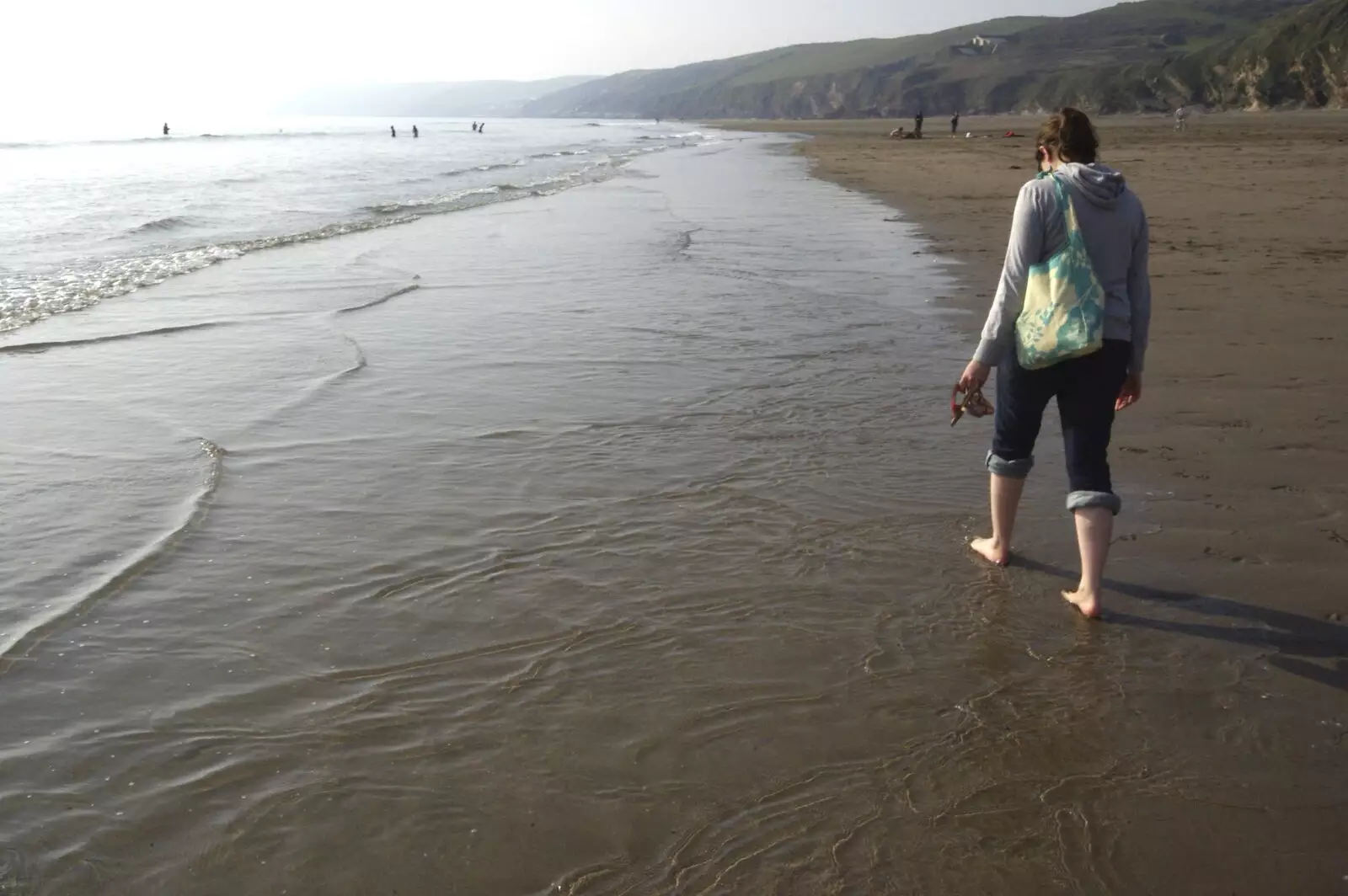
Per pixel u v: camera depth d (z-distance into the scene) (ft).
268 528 13.17
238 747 8.67
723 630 10.65
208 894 7.05
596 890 7.11
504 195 68.74
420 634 10.56
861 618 10.90
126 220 51.55
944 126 309.42
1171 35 589.73
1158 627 10.69
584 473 15.19
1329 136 142.51
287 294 29.78
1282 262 32.81
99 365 21.33
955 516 13.58
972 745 8.71
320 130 351.05
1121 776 8.32
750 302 27.96
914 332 24.23
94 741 8.73
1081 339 10.55
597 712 9.20
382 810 7.91
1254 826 7.73
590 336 24.06
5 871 7.21
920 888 7.12
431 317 26.43
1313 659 10.03
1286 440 16.26
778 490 14.47
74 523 13.25
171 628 10.64
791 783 8.23
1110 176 10.81
